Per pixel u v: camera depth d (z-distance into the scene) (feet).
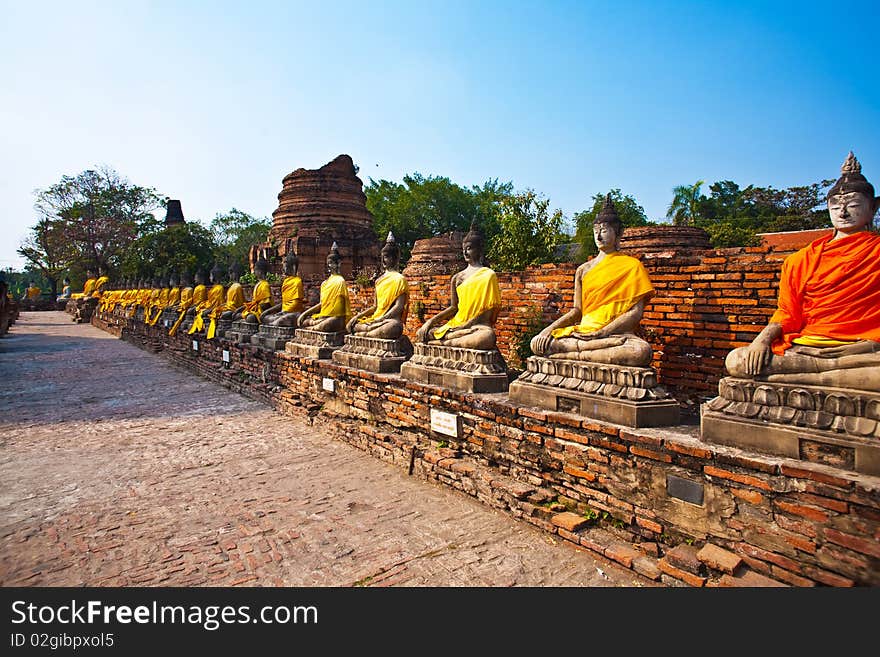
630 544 16.08
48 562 16.48
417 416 25.46
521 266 52.70
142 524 19.19
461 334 24.44
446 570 15.72
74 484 23.32
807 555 12.52
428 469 23.30
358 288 46.96
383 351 29.68
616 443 16.53
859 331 12.87
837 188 13.56
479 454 21.85
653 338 22.97
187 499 21.57
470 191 157.79
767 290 19.48
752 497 13.46
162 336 74.79
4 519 19.65
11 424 34.32
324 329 36.35
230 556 16.78
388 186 164.86
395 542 17.52
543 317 28.71
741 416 14.21
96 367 61.67
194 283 76.89
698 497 14.57
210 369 53.42
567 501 18.17
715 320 20.93
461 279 25.98
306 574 15.67
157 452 28.14
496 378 23.16
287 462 26.35
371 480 23.54
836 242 13.52
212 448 28.89
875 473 11.87
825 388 13.05
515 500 18.95
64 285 226.38
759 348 14.19
